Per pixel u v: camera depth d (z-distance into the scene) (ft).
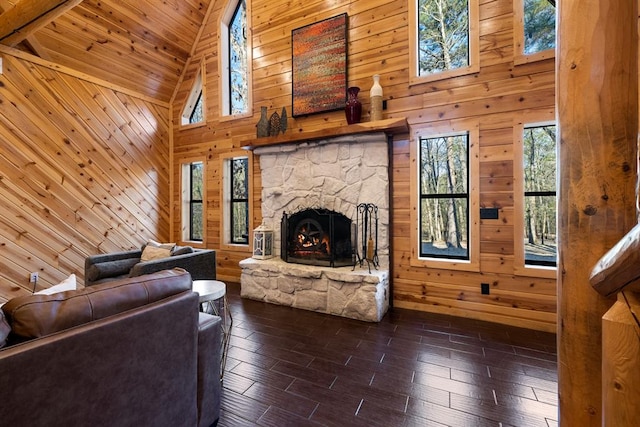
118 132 14.14
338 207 11.31
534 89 8.85
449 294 9.99
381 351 7.60
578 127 3.12
